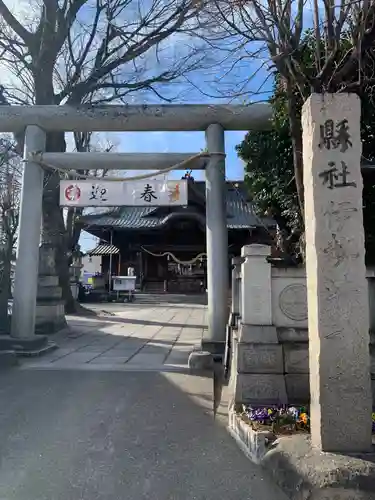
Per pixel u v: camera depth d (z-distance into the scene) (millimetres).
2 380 6777
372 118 6141
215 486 3422
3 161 15477
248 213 30922
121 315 18172
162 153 9812
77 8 10414
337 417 3457
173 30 9102
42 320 12367
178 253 33875
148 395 5953
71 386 6422
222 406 5488
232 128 9547
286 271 5336
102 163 9742
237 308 7086
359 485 3037
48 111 9516
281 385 5016
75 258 25719
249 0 4508
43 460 3861
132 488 3385
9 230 14656
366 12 3990
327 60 4262
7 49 10758
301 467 3271
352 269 3570
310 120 3744
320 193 3652
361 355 3500
